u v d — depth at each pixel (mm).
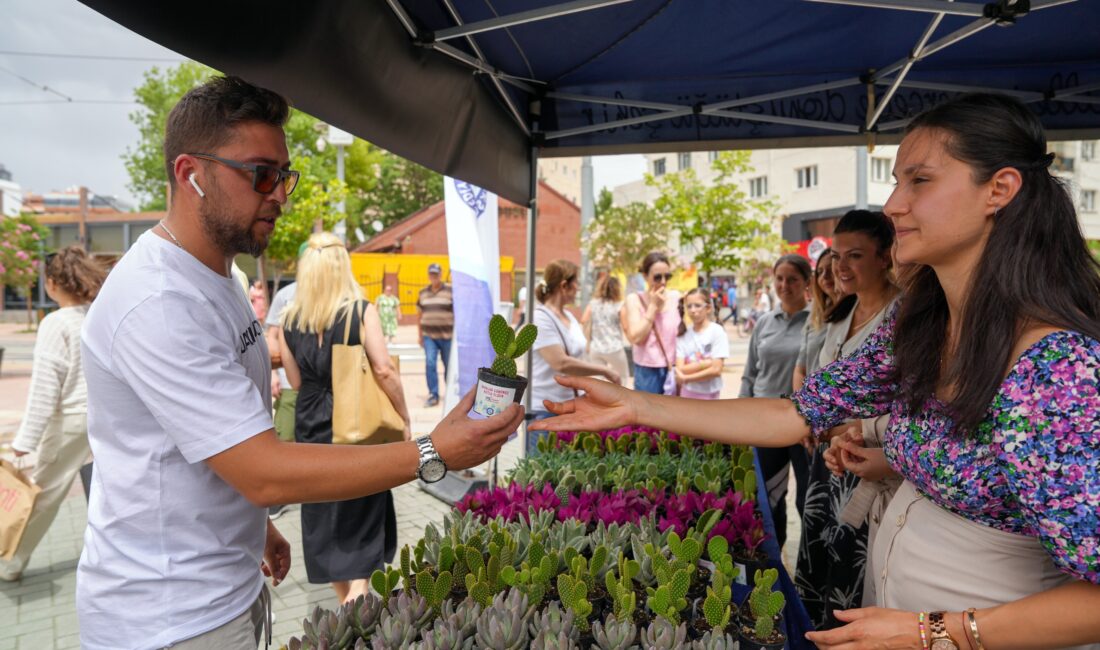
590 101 3930
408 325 27703
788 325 4137
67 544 4668
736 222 13984
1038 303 1201
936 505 1459
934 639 1248
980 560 1358
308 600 3859
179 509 1397
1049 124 3828
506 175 3699
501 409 1454
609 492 2516
